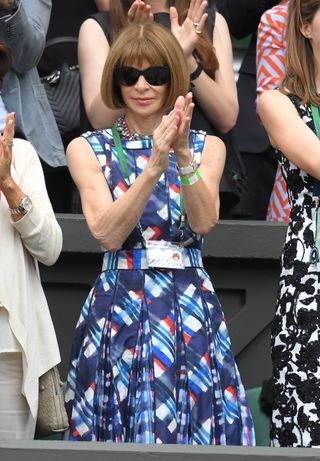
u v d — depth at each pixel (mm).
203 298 10781
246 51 16109
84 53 13438
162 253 10672
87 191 10883
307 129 10758
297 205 10781
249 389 13141
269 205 14164
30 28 13250
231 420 10672
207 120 13352
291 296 10602
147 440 10312
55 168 13703
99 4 14953
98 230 10617
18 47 13266
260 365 13383
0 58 11391
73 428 10656
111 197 10891
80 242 13219
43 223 10602
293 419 10484
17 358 10508
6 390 10477
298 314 10539
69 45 15016
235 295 13477
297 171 10781
